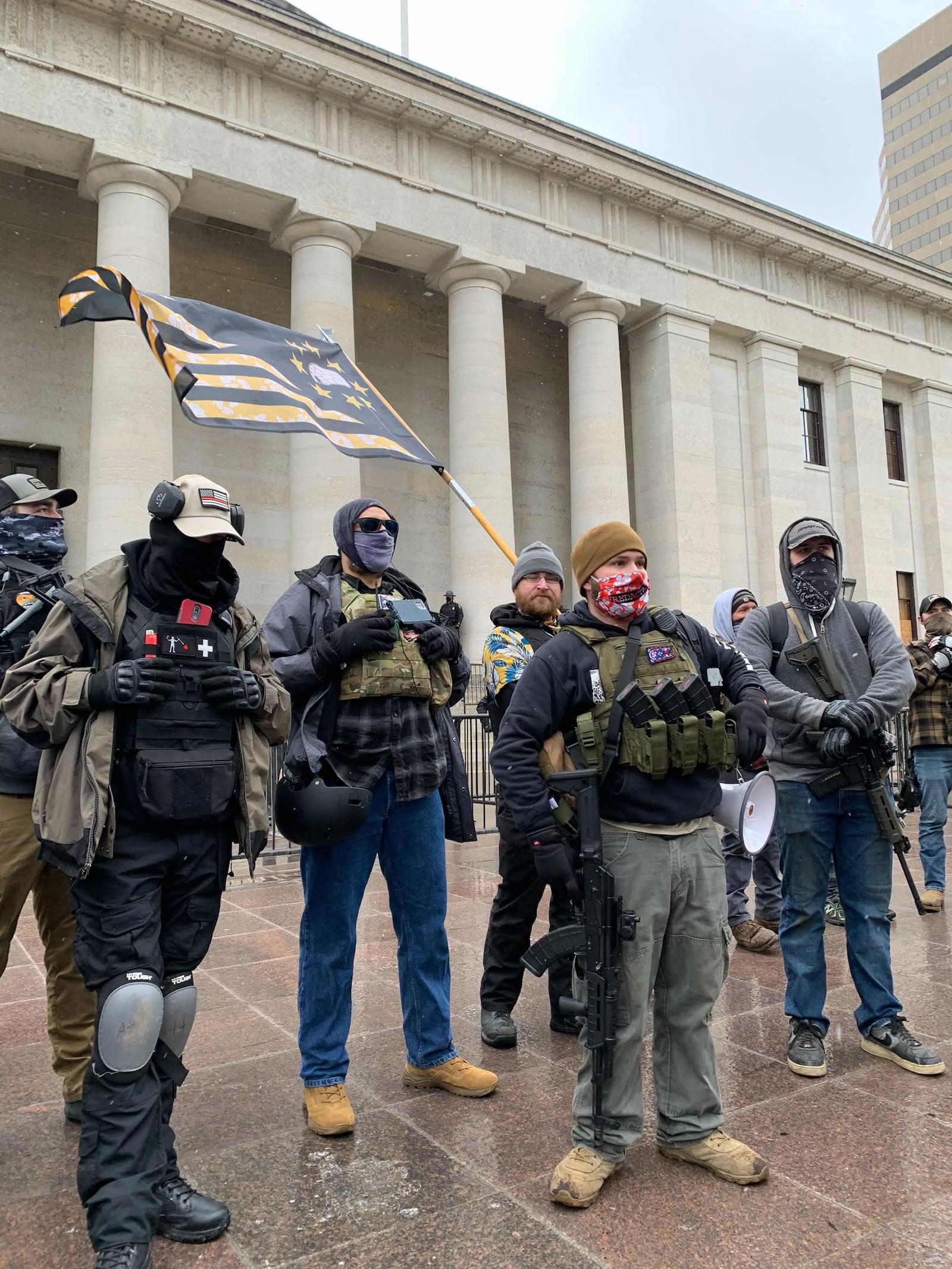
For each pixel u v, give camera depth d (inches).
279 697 112.1
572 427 839.7
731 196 899.4
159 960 101.0
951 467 1108.5
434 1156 114.4
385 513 134.2
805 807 147.8
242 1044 155.6
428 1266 91.4
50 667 101.5
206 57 649.0
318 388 159.2
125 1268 85.7
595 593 114.3
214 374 143.3
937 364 1106.1
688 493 864.9
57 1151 117.0
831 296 1019.3
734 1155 108.8
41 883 123.0
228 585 110.1
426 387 874.8
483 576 733.9
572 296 831.1
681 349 880.9
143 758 100.0
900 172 4109.3
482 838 394.6
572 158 801.6
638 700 108.0
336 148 698.8
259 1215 101.0
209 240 762.8
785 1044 153.6
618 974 106.5
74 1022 124.6
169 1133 100.9
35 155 614.5
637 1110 108.4
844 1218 99.5
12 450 673.0
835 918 239.3
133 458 579.5
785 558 162.4
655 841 109.1
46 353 683.4
